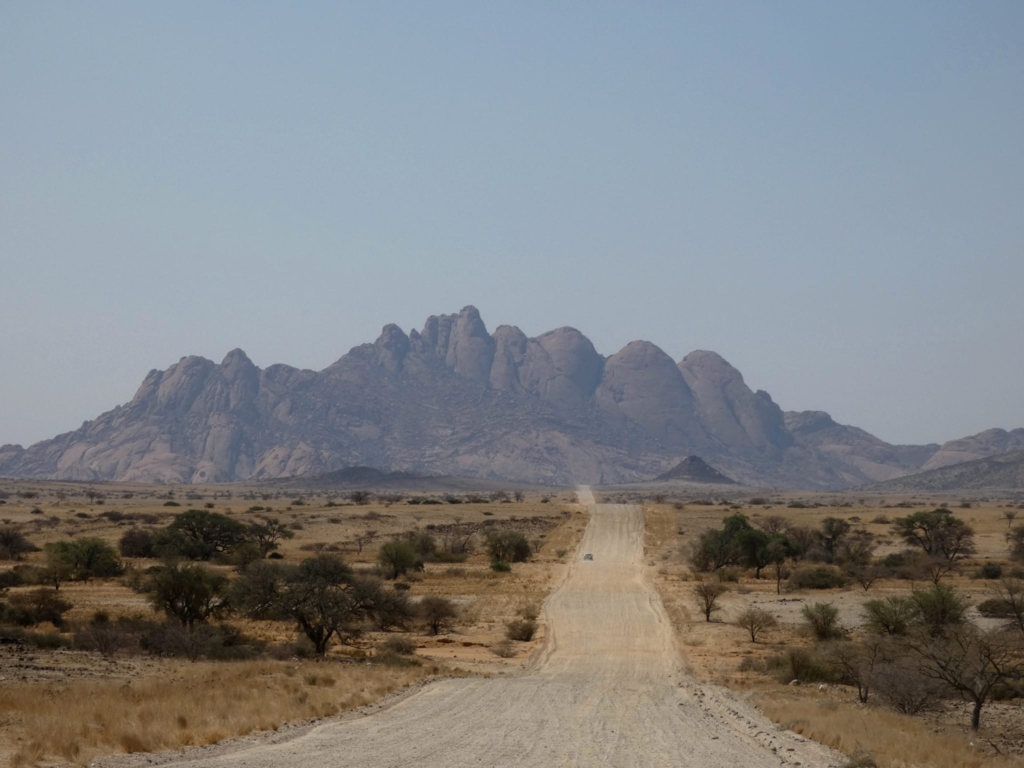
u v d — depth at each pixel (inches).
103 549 3208.7
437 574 3646.7
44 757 671.8
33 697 902.4
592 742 806.5
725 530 3976.4
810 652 1573.6
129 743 725.3
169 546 3946.9
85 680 1170.6
